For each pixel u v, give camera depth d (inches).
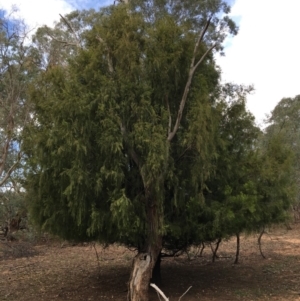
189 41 349.1
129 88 321.1
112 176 304.2
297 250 681.6
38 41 628.4
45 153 313.9
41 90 339.6
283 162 393.7
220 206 341.7
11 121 488.4
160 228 312.8
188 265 540.4
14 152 601.9
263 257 594.9
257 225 394.9
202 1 619.5
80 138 300.4
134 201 320.2
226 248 720.3
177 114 345.1
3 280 465.7
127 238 343.0
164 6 557.9
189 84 323.9
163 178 311.9
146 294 310.7
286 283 421.7
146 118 316.8
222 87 394.9
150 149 299.0
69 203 304.7
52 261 616.1
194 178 322.0
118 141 303.0
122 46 323.0
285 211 432.8
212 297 362.9
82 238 355.6
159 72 335.0
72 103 299.6
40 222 354.9
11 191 797.2
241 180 376.5
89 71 325.1
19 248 704.4
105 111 309.7
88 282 442.9
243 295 370.0
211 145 324.5
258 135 399.2
